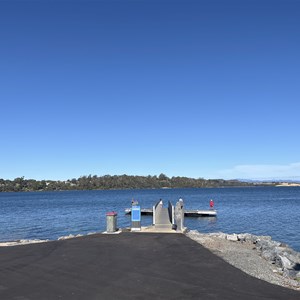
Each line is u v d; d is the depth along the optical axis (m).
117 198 129.75
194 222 45.69
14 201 122.25
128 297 8.56
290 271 12.04
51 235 35.34
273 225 40.66
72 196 163.12
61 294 8.79
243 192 181.88
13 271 11.13
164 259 12.95
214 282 9.91
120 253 14.10
